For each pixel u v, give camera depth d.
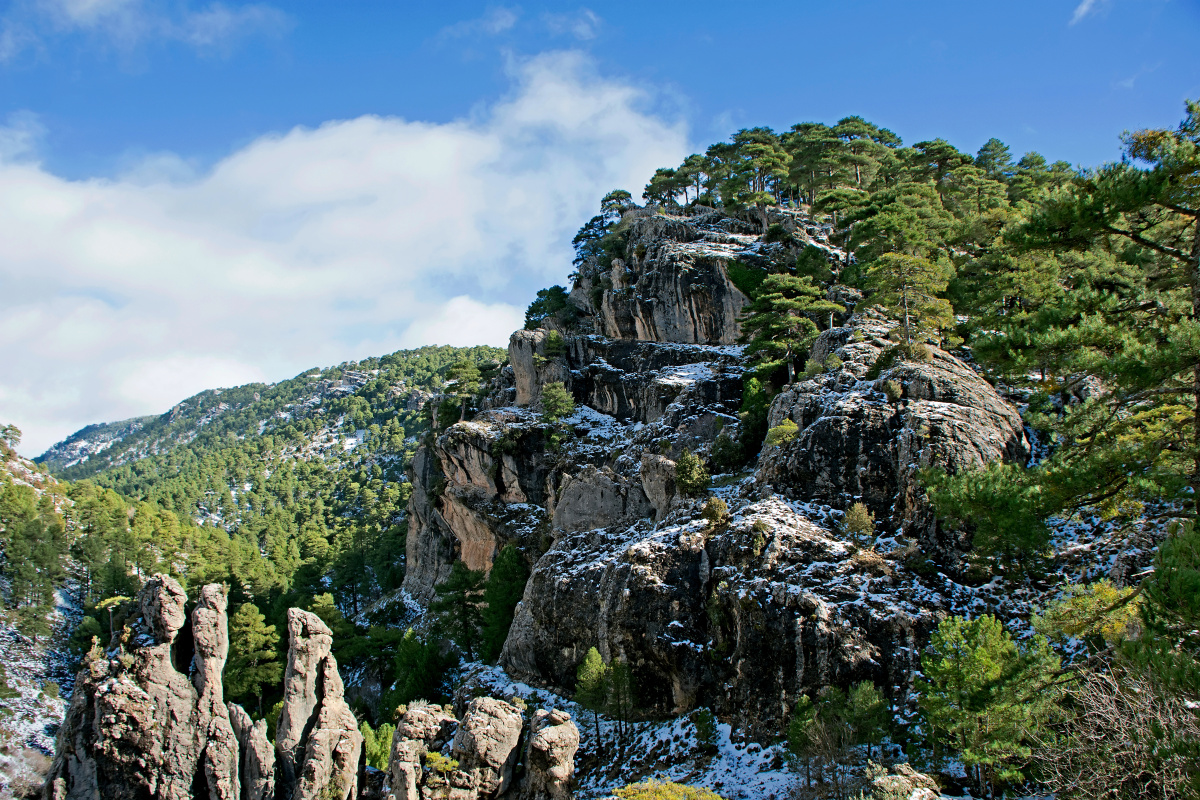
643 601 54.50
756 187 128.25
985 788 35.62
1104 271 55.03
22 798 77.62
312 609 89.44
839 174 118.44
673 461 69.81
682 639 52.75
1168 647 19.47
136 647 47.09
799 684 45.53
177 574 135.50
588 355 103.25
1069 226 26.44
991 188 97.12
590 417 95.25
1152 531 38.28
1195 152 23.80
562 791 41.47
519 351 103.06
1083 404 28.81
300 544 178.62
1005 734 32.34
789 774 42.50
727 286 98.44
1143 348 23.77
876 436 55.72
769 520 53.56
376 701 79.12
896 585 47.38
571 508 74.62
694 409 78.94
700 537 56.16
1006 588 46.50
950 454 51.06
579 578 61.69
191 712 46.34
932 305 65.94
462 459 93.12
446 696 70.31
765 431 69.62
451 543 102.44
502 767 42.78
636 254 113.81
